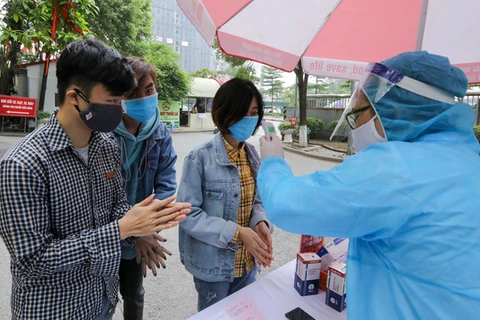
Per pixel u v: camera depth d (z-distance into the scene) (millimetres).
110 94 1027
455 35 1861
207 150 1569
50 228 1048
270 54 1836
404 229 730
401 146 798
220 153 1561
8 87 11852
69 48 1001
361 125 951
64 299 1079
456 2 1787
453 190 725
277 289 1454
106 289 1262
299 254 1461
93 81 991
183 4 1092
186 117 19812
